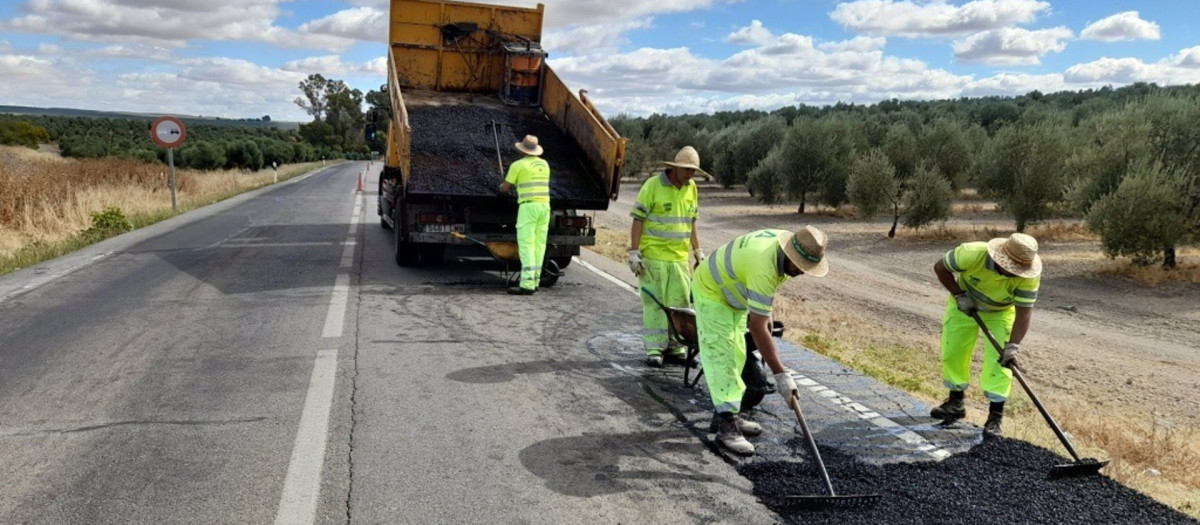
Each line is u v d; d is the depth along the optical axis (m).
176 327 6.97
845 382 5.95
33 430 4.47
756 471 4.16
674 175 6.00
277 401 5.04
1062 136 19.67
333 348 6.35
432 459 4.19
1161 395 7.66
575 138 10.86
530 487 3.89
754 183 28.44
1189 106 16.17
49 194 15.98
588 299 8.77
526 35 12.48
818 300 12.06
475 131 11.05
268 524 3.45
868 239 19.80
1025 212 19.02
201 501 3.64
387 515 3.55
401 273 10.09
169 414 4.77
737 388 4.48
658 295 6.05
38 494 3.67
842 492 3.94
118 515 3.49
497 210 9.77
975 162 23.44
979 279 4.94
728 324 4.49
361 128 111.38
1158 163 13.94
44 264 10.54
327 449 4.28
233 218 17.19
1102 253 16.06
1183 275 13.67
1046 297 12.68
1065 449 5.06
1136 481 4.53
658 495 3.84
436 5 12.04
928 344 9.11
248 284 9.11
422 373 5.73
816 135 25.52
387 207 13.22
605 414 4.98
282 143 60.72
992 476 4.22
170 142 18.86
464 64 12.53
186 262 10.72
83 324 7.05
